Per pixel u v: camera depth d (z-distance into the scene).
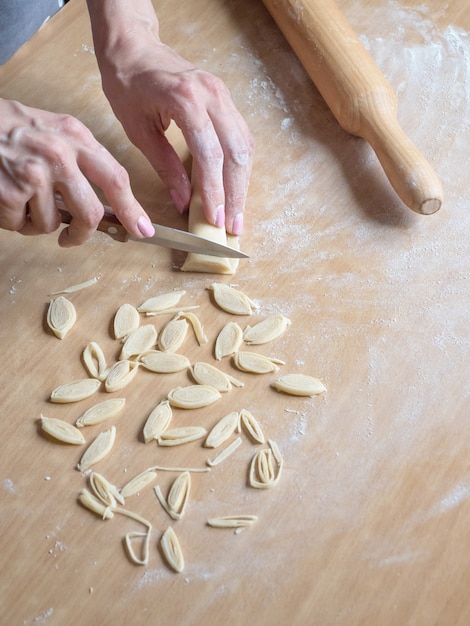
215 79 0.81
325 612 0.65
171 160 0.82
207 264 0.79
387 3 0.96
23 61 0.92
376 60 0.92
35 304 0.79
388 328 0.76
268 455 0.71
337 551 0.67
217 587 0.66
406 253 0.80
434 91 0.90
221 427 0.72
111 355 0.76
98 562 0.68
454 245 0.81
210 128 0.79
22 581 0.67
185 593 0.66
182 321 0.78
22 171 0.70
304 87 0.90
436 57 0.92
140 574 0.67
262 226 0.82
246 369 0.75
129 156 0.86
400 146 0.81
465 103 0.89
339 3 0.96
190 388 0.74
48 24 0.94
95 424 0.73
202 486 0.70
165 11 0.95
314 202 0.83
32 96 0.89
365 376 0.74
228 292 0.78
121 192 0.73
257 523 0.68
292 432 0.72
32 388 0.75
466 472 0.70
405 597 0.65
